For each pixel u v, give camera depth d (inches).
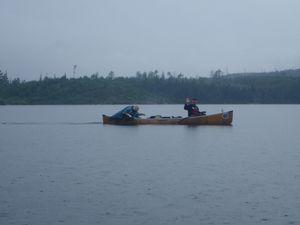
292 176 680.4
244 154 934.4
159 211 503.5
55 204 529.7
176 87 6318.9
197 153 951.0
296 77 7175.2
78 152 977.5
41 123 2091.5
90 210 507.5
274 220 472.1
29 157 900.0
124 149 1024.9
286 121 2267.5
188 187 608.1
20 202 538.3
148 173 708.0
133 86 6240.2
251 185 618.8
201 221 471.5
